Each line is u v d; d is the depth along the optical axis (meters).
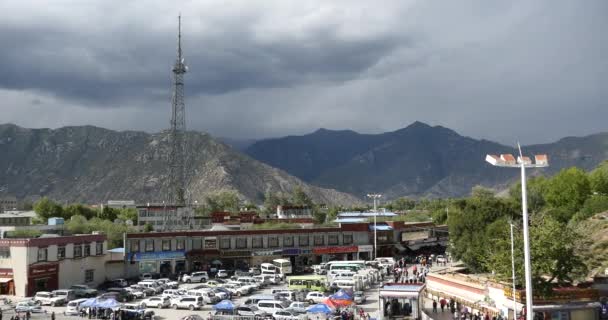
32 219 171.00
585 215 116.06
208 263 117.31
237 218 173.12
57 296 81.81
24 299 82.94
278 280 100.94
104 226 134.50
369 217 191.75
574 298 60.44
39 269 88.25
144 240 110.69
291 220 168.62
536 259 60.72
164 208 162.75
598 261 82.44
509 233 69.38
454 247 101.62
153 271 111.56
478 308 68.06
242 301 80.88
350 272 94.81
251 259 120.81
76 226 132.12
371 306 76.88
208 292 79.44
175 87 158.00
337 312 67.88
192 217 164.50
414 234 156.25
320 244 129.12
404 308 66.69
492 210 101.25
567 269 60.97
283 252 123.25
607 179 142.75
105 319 69.56
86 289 87.00
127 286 96.69
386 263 114.56
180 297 77.31
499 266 63.97
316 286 86.25
